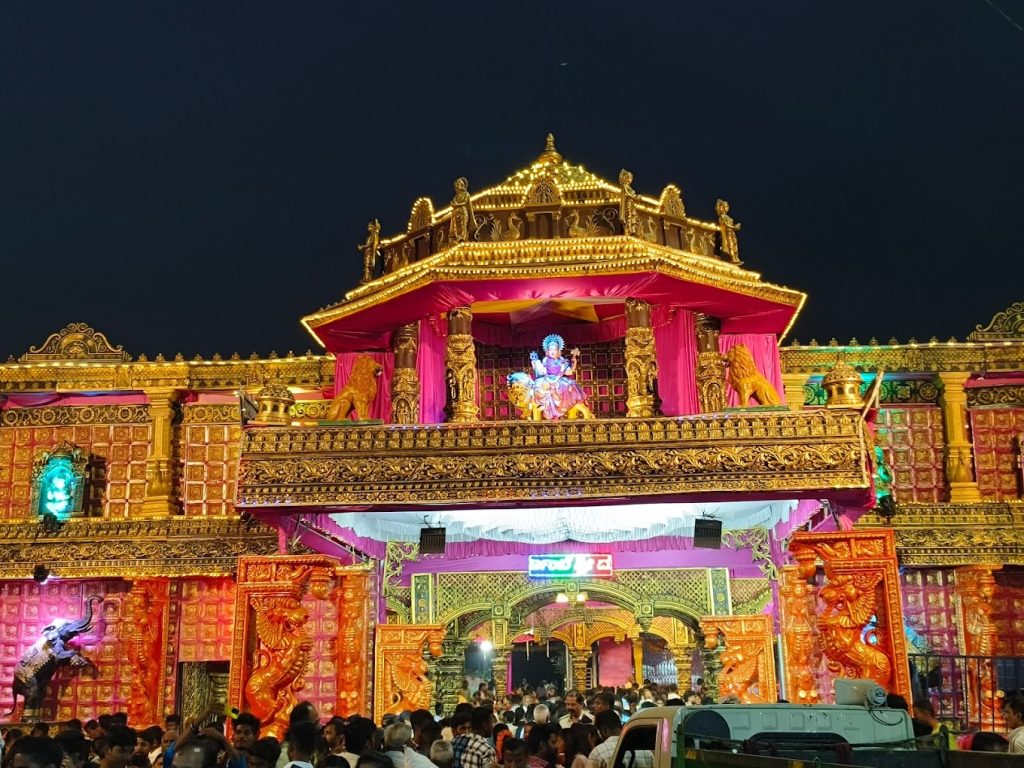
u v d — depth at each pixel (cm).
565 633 2694
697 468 1476
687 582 2078
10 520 2056
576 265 1625
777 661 1991
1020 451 2053
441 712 2127
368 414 1811
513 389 1730
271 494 1488
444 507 1507
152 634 2038
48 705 2075
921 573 2023
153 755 1115
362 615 1798
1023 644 1980
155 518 2053
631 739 823
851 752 666
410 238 1912
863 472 1469
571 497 1471
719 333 1842
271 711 1516
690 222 1900
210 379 2134
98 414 2191
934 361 2055
